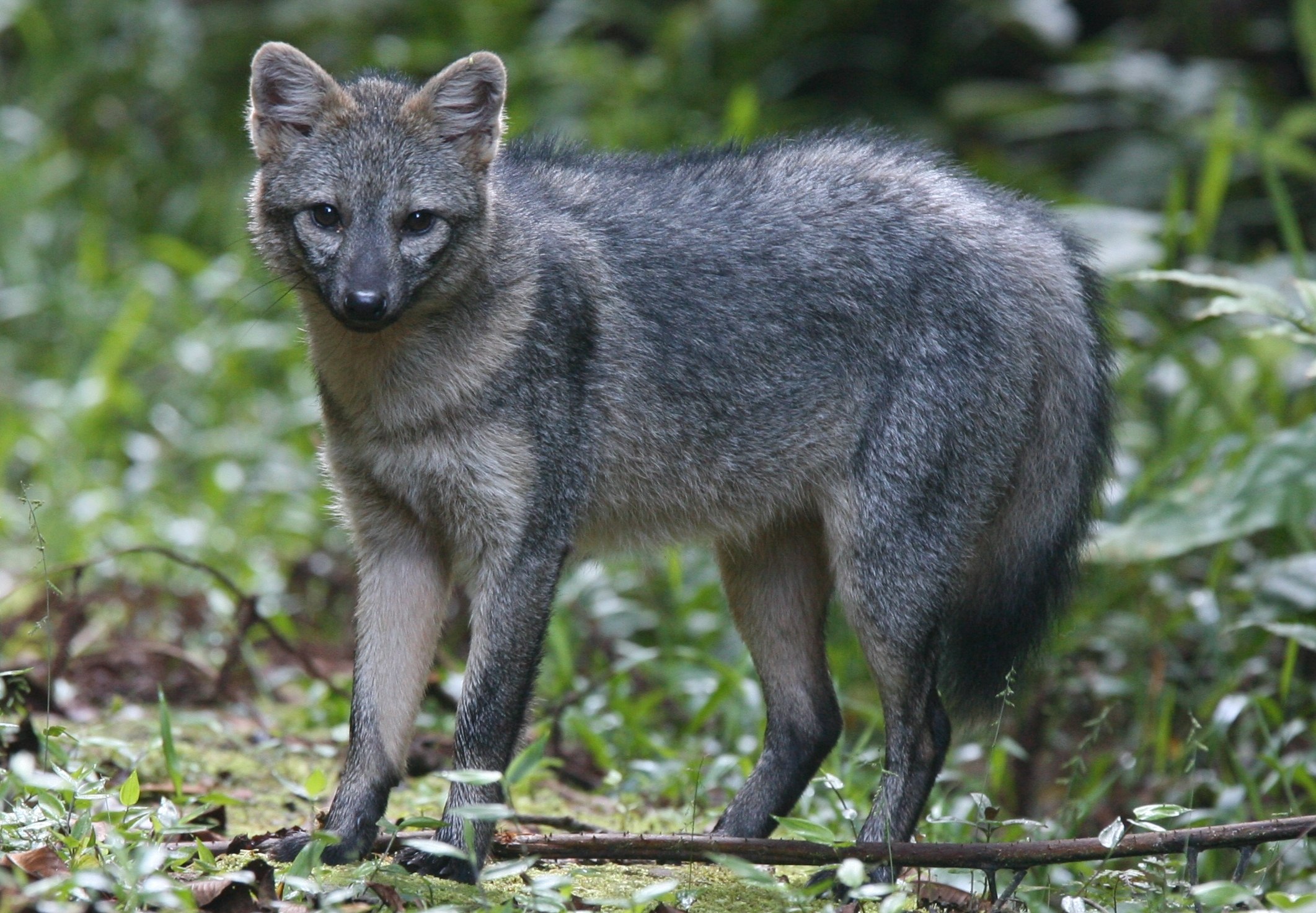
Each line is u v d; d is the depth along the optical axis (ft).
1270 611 35.91
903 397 28.25
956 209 29.17
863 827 27.32
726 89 64.85
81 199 66.80
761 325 28.50
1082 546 30.60
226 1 75.61
